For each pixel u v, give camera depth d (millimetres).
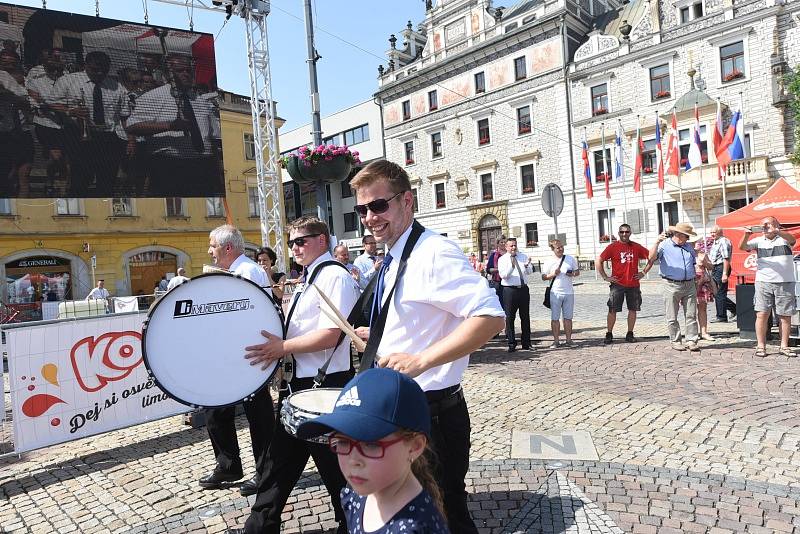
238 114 28422
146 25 13672
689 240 7418
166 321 2561
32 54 12555
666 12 26797
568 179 30109
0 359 4277
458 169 35656
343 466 1281
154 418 5043
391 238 2109
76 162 13039
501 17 32781
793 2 22953
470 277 1889
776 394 5059
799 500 3010
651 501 3064
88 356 4699
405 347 1995
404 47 41719
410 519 1273
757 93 24031
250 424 3234
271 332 2789
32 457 4625
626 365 6586
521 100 31906
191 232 26531
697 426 4305
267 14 12438
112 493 3732
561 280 8141
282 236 12992
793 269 6496
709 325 9312
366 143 42594
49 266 22984
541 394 5496
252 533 2477
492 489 3307
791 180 23156
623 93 28062
